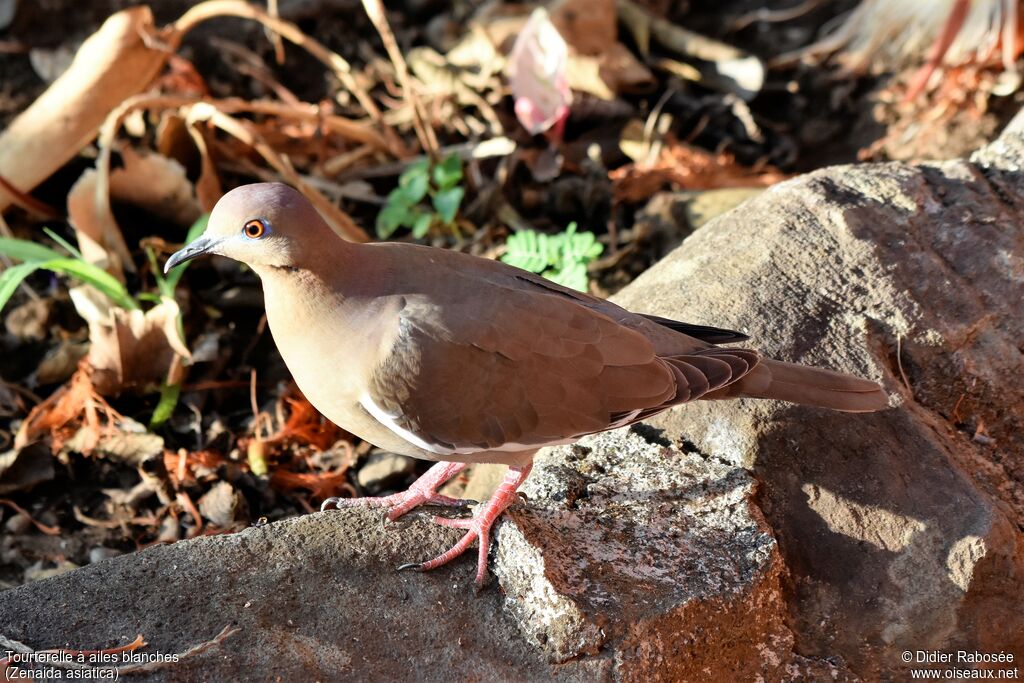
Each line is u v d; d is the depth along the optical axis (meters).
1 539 6.52
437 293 5.07
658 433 5.77
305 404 7.19
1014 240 6.59
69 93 7.92
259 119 9.24
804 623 5.25
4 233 8.07
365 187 8.70
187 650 4.60
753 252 6.43
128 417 7.03
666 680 4.87
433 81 9.58
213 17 10.02
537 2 10.04
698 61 10.05
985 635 5.25
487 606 5.01
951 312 6.27
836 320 6.11
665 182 8.95
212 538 5.09
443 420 5.04
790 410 5.75
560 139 9.04
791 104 9.97
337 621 4.84
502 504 5.15
